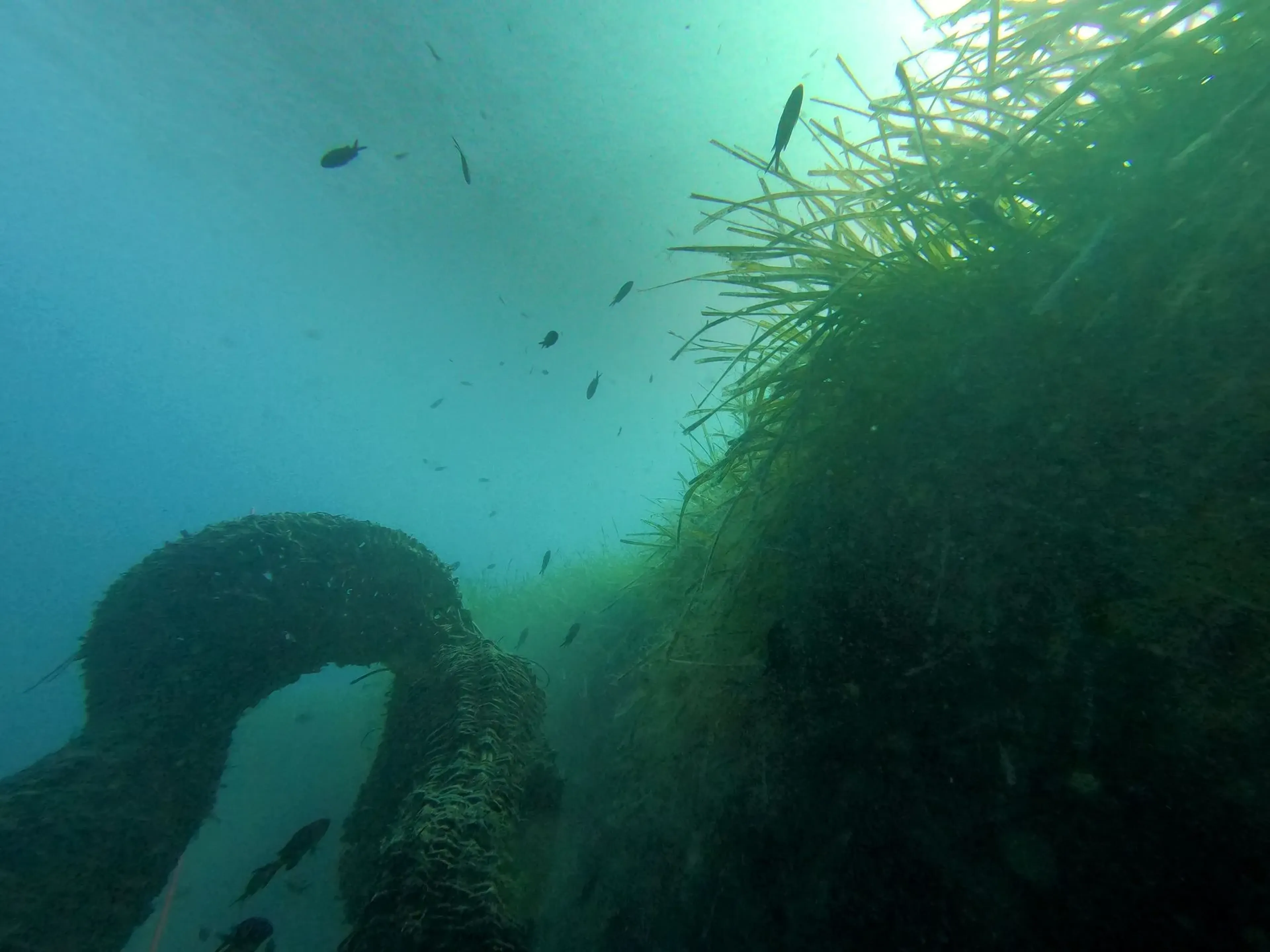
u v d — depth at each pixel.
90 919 2.98
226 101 15.16
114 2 12.75
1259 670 1.06
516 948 2.02
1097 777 1.18
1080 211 1.58
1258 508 1.14
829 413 2.14
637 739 2.82
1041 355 1.59
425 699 3.75
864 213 2.02
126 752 3.53
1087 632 1.30
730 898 1.80
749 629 2.18
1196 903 1.00
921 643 1.62
